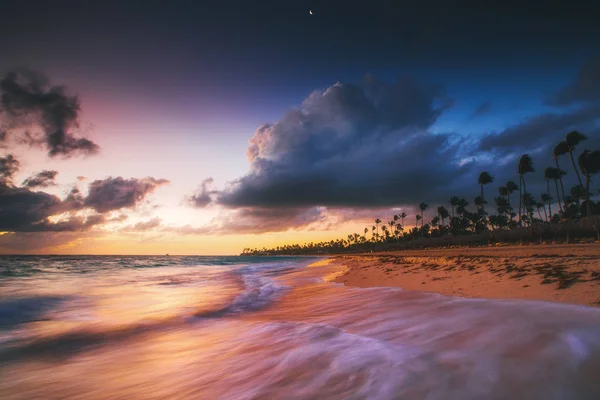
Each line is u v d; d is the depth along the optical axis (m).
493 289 8.62
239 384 4.31
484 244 56.03
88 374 5.76
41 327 9.36
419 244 82.69
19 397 4.91
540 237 42.12
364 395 3.38
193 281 23.72
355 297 10.77
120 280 24.31
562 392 3.00
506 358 3.82
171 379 5.05
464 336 4.80
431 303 7.77
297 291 15.57
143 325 9.48
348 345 5.19
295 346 5.60
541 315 5.27
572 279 7.88
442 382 3.43
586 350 3.71
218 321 9.66
